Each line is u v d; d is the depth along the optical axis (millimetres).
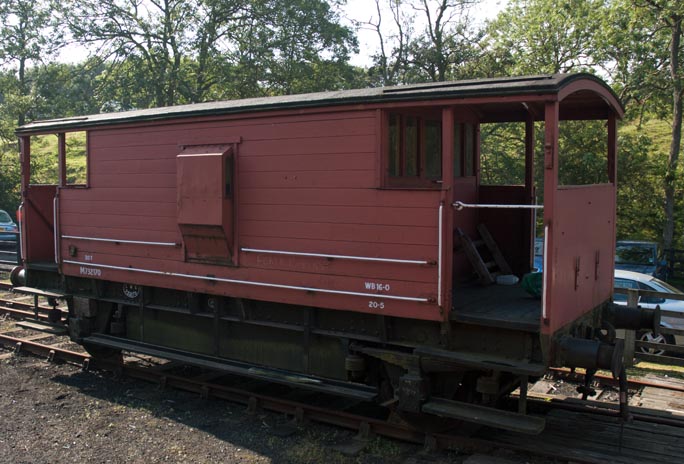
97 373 8469
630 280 11164
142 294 7793
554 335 4980
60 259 8453
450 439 5719
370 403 7078
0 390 7641
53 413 6840
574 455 5402
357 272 5730
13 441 6012
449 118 5184
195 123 6812
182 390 7680
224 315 7113
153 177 7238
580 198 5500
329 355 6387
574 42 21031
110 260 7824
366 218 5637
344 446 5855
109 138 7691
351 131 5688
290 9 26094
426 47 25328
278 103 6086
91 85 27922
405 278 5445
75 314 8594
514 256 7250
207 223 6535
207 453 5781
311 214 5996
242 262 6555
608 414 6504
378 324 5801
